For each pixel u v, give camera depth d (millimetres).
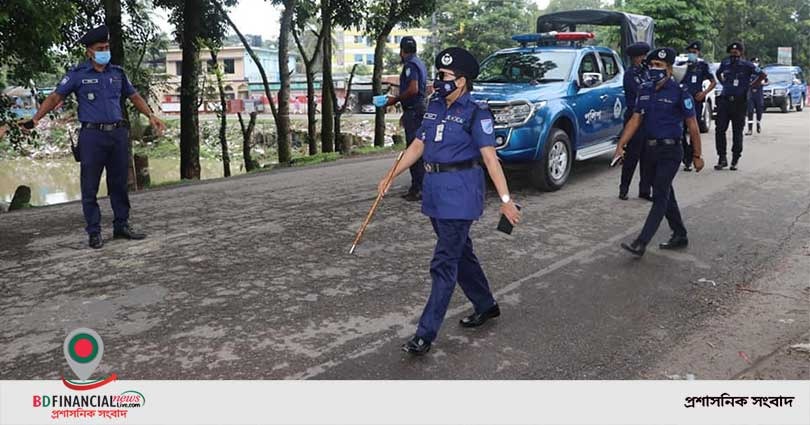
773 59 45250
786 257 5672
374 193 8664
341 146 15891
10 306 4680
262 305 4613
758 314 4461
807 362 3768
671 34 22969
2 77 11805
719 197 7992
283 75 15344
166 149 32781
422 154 4027
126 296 4836
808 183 8734
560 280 5129
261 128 36000
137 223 7219
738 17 41312
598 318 4395
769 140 13617
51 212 8242
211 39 15344
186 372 3643
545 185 8227
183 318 4395
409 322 4309
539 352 3896
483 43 44031
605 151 9492
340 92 44219
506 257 5703
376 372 3645
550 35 9906
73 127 34875
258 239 6359
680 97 5453
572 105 8453
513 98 7816
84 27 12641
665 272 5309
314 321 4324
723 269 5379
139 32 14930
